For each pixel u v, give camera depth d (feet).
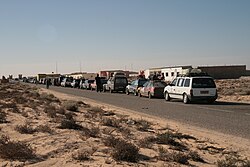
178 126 47.37
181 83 88.28
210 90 83.41
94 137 36.04
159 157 28.12
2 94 105.91
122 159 26.84
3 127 41.01
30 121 46.83
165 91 97.30
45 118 50.85
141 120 50.08
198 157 28.86
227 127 46.24
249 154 31.30
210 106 77.05
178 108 73.51
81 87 210.38
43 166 24.88
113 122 46.50
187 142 36.09
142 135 39.19
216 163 27.68
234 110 67.67
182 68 249.96
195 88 83.05
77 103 78.13
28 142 32.71
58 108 64.85
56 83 295.28
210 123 50.14
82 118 53.16
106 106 79.41
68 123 41.73
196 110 68.59
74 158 26.96
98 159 26.91
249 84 198.80
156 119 55.11
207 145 34.53
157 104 84.79
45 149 30.01
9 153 26.73
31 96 101.76
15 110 58.34
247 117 56.49
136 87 125.70
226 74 313.53
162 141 34.83
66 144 32.04
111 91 154.10
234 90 134.82
